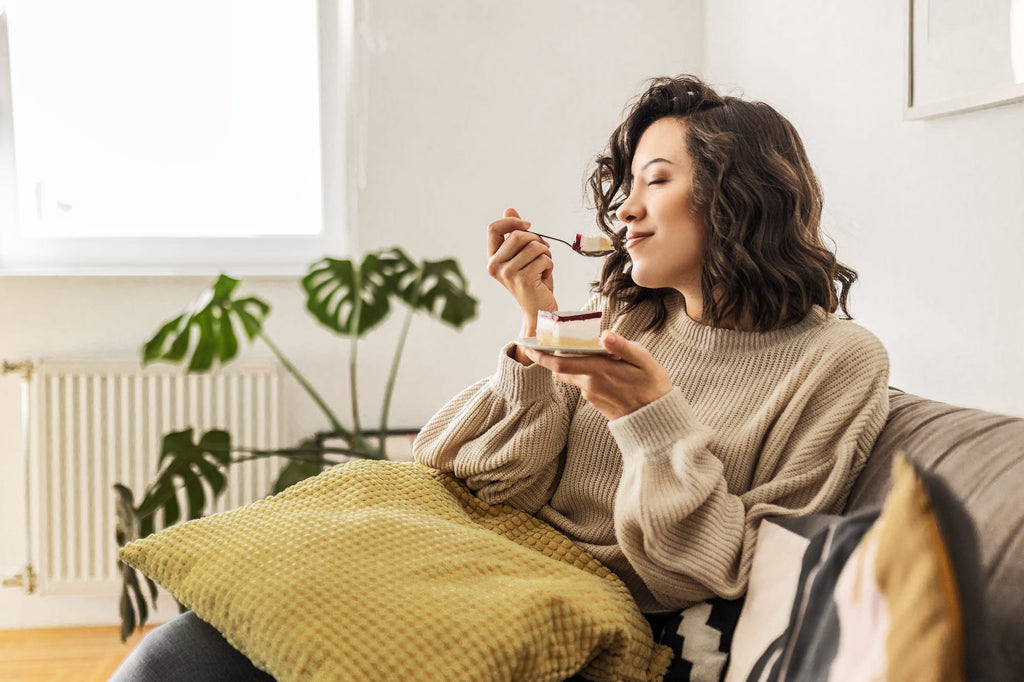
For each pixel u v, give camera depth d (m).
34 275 2.62
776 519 1.05
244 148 2.85
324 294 2.55
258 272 2.79
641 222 1.22
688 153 1.18
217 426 2.67
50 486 2.63
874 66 1.82
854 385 1.13
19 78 2.75
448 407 1.40
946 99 1.57
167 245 2.81
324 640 0.92
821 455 1.11
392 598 0.96
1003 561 0.83
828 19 1.99
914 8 1.65
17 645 2.63
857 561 0.79
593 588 1.06
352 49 2.68
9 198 2.75
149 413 2.63
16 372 2.64
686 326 1.26
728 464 1.15
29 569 2.66
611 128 2.73
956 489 0.94
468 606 0.96
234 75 2.83
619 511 1.08
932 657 0.63
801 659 0.83
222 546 1.08
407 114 2.68
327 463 2.27
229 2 2.81
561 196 2.72
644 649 1.08
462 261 2.71
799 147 1.23
